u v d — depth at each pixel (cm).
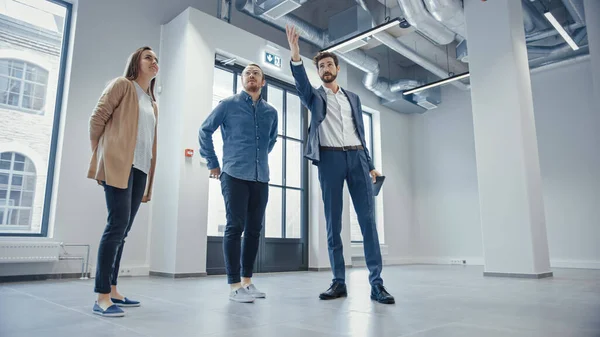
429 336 131
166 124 448
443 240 773
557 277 412
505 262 420
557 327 147
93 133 174
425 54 702
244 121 236
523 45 468
